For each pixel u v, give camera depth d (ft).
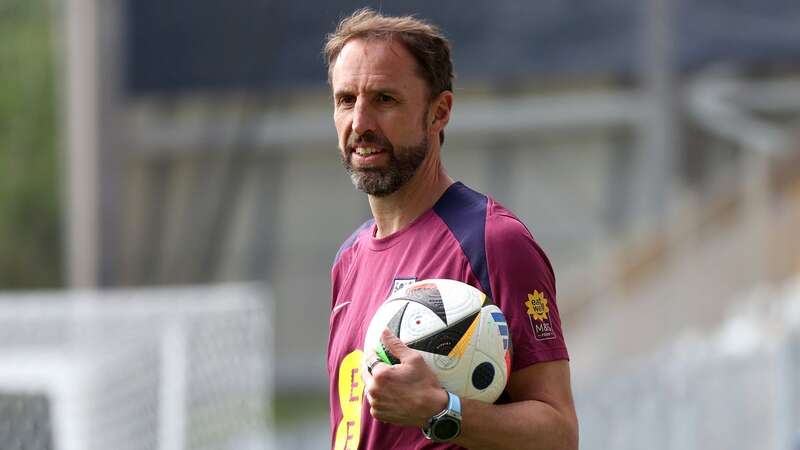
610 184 186.91
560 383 34.76
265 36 159.43
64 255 267.18
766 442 96.48
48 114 269.23
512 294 34.65
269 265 196.13
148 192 180.86
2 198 265.75
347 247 40.45
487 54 165.17
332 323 39.14
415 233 36.91
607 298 158.71
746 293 142.41
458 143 193.16
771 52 158.81
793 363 96.32
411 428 35.73
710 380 99.04
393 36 36.19
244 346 72.08
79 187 138.10
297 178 197.26
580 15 163.32
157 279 181.06
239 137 184.65
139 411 68.69
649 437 96.27
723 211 154.81
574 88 188.65
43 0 269.64
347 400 37.40
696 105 174.40
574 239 187.32
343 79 36.37
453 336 33.73
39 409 65.98
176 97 175.63
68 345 68.90
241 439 71.46
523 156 191.52
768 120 176.14
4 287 264.93
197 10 156.66
